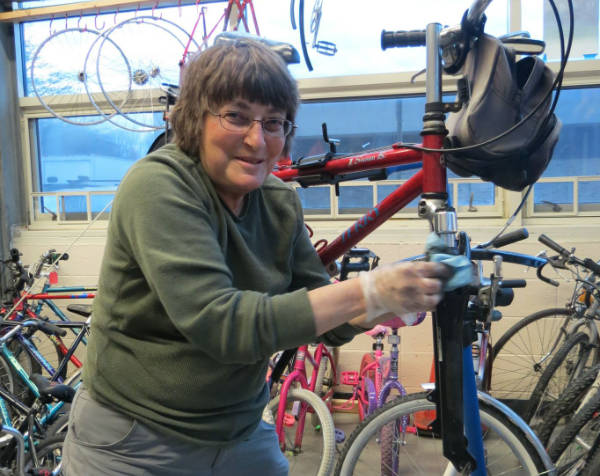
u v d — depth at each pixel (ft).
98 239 9.78
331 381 8.32
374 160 3.96
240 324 2.15
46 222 10.36
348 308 2.17
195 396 2.81
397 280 2.11
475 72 2.85
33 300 9.37
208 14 9.00
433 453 5.39
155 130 8.93
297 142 9.39
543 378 7.22
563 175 8.66
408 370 8.82
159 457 2.95
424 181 2.91
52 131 10.25
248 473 3.44
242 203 3.00
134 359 2.82
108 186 10.18
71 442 3.12
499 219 8.84
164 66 8.98
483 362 6.40
